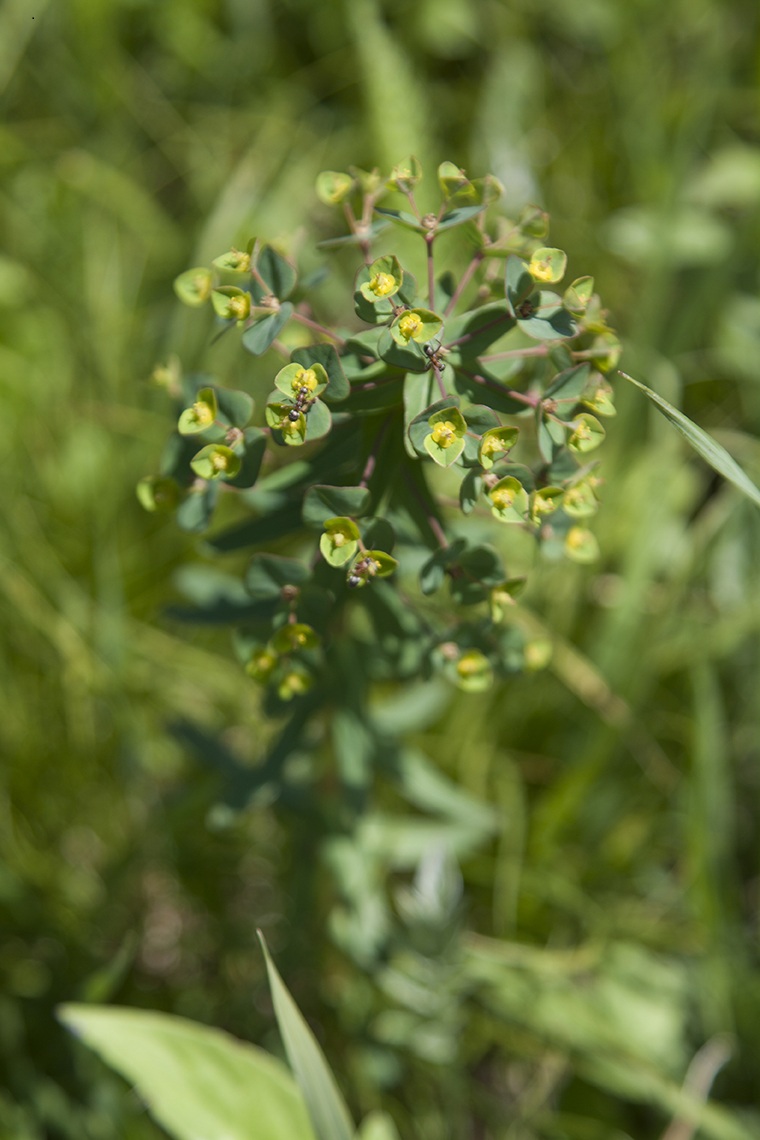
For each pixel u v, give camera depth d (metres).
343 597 0.58
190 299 0.55
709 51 0.88
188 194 0.88
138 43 0.90
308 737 0.65
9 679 0.70
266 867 0.72
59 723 0.70
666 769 0.71
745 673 0.72
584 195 0.87
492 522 0.61
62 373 0.76
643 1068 0.65
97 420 0.74
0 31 0.85
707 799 0.67
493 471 0.52
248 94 0.90
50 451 0.74
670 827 0.71
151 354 0.78
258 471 0.54
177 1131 0.59
